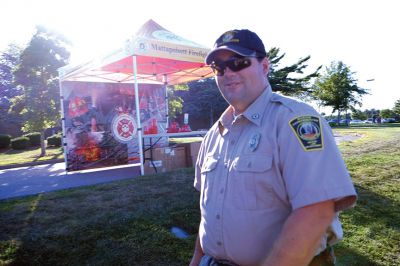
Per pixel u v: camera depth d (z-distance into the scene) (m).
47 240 3.41
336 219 1.28
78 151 9.01
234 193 1.24
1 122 29.38
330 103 35.75
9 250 3.21
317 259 1.20
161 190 5.33
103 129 9.38
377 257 2.87
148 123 10.19
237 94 1.35
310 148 1.07
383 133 16.80
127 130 9.77
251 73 1.33
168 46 6.98
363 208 4.11
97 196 5.13
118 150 9.62
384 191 4.85
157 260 2.94
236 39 1.34
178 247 3.16
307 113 1.15
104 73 9.05
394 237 3.25
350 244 3.12
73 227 3.74
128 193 5.22
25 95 13.85
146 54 6.64
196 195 4.94
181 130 8.66
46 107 13.74
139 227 3.67
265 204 1.17
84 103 9.08
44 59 13.55
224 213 1.27
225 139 1.41
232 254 1.25
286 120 1.15
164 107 10.53
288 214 1.16
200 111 41.41
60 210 4.44
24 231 3.69
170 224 3.78
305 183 1.04
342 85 34.88
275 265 1.04
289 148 1.10
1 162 12.43
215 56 1.39
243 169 1.21
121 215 4.09
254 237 1.19
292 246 1.03
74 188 5.77
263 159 1.17
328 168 1.06
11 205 4.76
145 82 10.11
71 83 8.86
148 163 7.75
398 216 3.81
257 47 1.35
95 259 3.00
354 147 10.15
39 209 4.52
